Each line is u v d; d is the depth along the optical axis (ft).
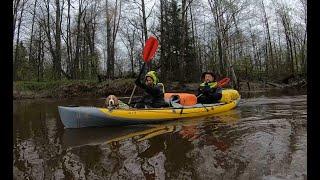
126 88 68.23
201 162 14.23
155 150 16.42
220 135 19.19
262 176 12.24
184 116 26.37
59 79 82.38
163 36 84.79
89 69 108.17
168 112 25.21
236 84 81.51
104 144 17.89
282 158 14.06
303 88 75.36
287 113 27.07
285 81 94.58
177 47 84.94
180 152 15.87
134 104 26.91
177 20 86.02
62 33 89.30
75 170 13.76
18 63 101.55
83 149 16.97
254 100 40.98
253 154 14.90
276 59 140.67
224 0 83.56
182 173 13.03
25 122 26.61
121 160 14.94
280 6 117.08
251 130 20.18
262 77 115.34
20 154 16.20
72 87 67.46
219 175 12.63
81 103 48.60
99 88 67.82
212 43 128.26
